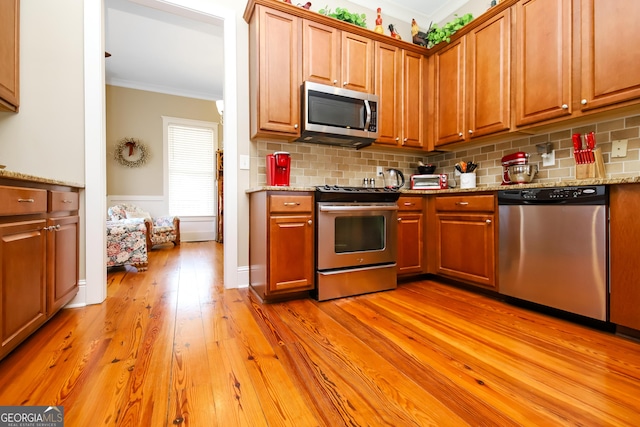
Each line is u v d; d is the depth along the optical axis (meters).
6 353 1.14
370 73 2.52
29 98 1.78
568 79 1.85
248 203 2.43
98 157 1.96
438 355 1.31
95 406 0.96
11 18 1.64
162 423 0.89
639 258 1.40
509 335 1.51
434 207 2.54
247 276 2.44
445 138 2.66
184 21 3.40
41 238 1.42
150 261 3.57
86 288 1.95
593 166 1.87
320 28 2.33
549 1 1.93
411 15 3.19
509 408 0.96
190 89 5.45
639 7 1.56
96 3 1.93
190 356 1.28
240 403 0.98
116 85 5.02
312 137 2.39
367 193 2.20
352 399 1.01
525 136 2.36
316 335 1.51
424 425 0.89
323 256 2.08
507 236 1.96
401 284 2.53
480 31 2.36
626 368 1.19
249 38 2.40
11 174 1.12
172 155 5.48
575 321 1.69
